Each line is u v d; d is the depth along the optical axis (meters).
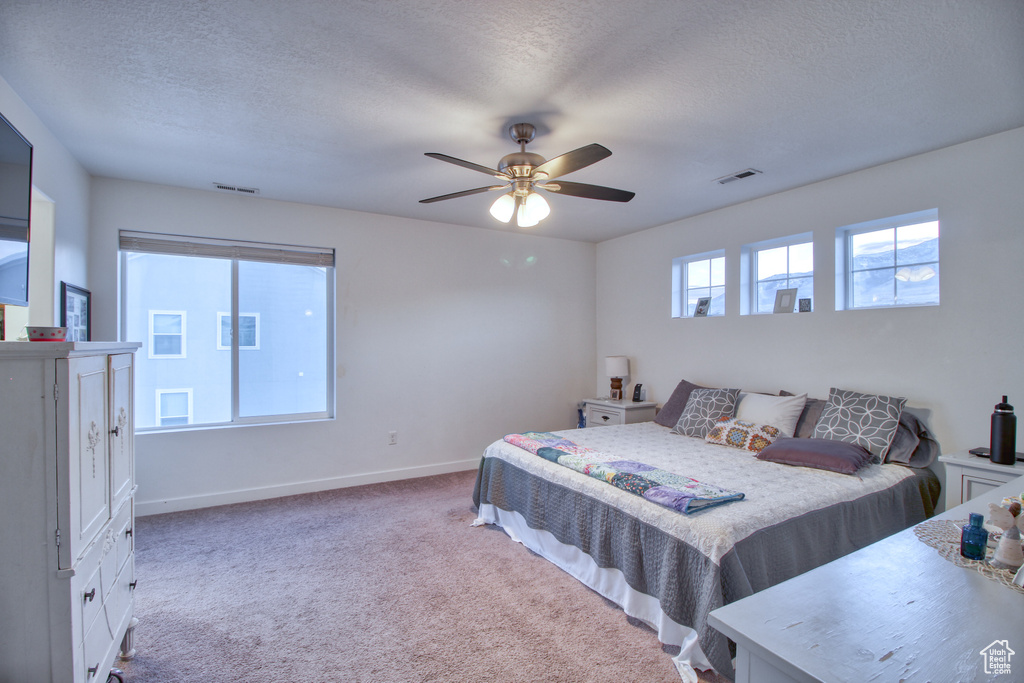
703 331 4.17
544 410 5.09
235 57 1.87
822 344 3.32
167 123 2.43
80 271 2.99
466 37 1.74
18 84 2.05
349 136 2.59
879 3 1.55
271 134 2.57
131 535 1.83
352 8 1.58
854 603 0.91
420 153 2.83
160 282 3.53
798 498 2.13
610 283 5.20
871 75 1.99
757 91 2.12
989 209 2.58
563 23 1.65
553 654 1.87
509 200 2.57
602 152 2.07
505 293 4.85
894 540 1.22
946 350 2.74
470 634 2.01
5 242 1.63
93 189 3.20
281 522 3.25
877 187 3.02
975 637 0.80
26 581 1.24
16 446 1.23
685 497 2.00
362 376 4.13
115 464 1.64
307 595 2.32
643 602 2.07
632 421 4.45
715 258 4.19
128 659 1.83
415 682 1.72
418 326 4.39
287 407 3.97
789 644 0.77
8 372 1.22
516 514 2.99
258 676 1.75
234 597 2.30
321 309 4.08
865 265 3.19
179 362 3.60
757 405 3.41
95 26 1.67
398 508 3.54
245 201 3.69
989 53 1.83
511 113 2.32
